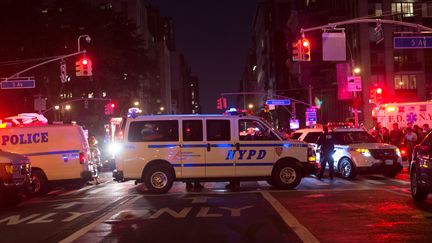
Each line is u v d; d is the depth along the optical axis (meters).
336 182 19.38
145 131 17.31
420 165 13.03
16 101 55.66
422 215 11.23
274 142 17.44
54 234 10.38
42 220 12.30
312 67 76.62
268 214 11.84
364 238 9.02
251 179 17.38
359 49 58.94
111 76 66.81
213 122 17.41
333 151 20.59
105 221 11.62
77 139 19.33
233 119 17.47
